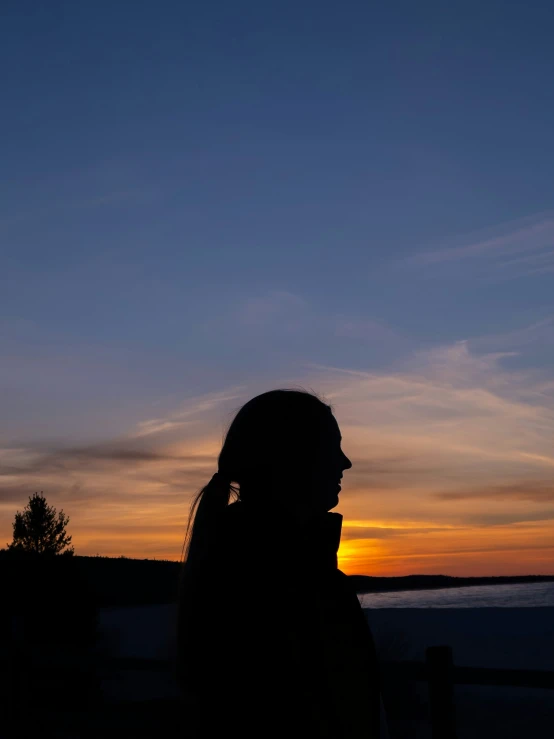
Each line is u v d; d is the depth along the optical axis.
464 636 27.34
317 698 1.04
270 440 1.27
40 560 14.34
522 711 12.66
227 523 1.25
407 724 4.26
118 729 5.96
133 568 75.94
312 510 1.28
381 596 115.88
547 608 50.31
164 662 5.20
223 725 1.09
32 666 6.15
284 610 1.09
